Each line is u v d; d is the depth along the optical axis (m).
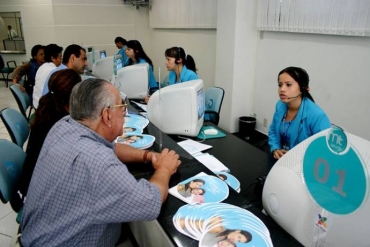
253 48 3.79
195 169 1.13
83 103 0.90
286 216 0.76
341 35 2.59
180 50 2.97
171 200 0.91
